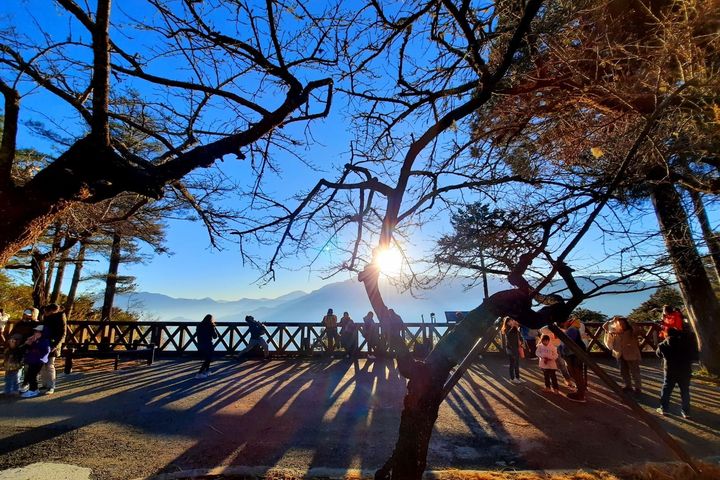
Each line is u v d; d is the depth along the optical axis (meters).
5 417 6.27
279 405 7.04
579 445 5.07
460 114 2.75
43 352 7.67
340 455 4.77
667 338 6.39
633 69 3.52
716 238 3.20
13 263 11.45
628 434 5.45
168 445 5.10
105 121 2.66
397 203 2.71
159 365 11.17
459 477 4.02
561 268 2.56
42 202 2.50
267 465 4.45
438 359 2.60
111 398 7.50
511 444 5.14
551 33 3.04
